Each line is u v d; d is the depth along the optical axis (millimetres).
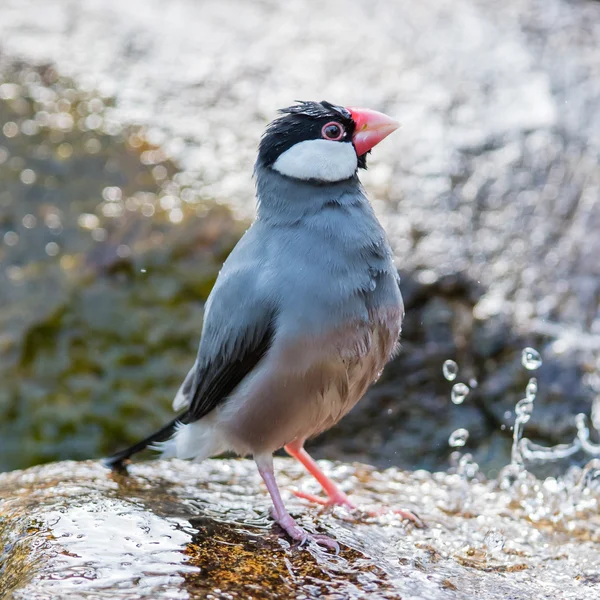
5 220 13344
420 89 15359
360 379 7453
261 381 7199
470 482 9242
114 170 13859
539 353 11680
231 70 15969
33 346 12422
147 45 16547
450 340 11883
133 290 12523
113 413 12227
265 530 7164
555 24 17234
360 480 8789
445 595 6281
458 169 13602
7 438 12211
